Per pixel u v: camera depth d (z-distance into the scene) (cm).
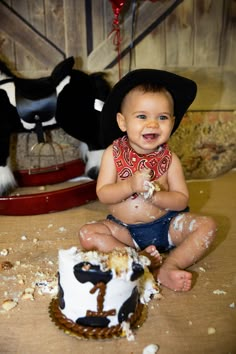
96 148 184
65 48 189
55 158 197
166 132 122
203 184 196
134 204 128
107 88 182
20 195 166
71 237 150
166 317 108
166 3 187
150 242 131
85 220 164
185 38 193
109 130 136
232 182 197
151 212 129
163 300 114
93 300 99
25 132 182
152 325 105
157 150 130
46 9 183
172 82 123
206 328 104
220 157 201
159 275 120
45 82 174
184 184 132
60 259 101
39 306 112
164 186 132
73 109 174
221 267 130
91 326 102
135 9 186
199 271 128
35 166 199
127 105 123
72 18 185
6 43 185
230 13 191
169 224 131
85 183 176
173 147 196
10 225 160
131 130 122
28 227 158
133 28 188
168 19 189
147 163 129
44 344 99
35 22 184
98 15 185
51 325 105
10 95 169
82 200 175
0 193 175
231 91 198
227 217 163
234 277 125
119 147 131
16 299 115
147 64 195
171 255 123
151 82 123
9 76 175
